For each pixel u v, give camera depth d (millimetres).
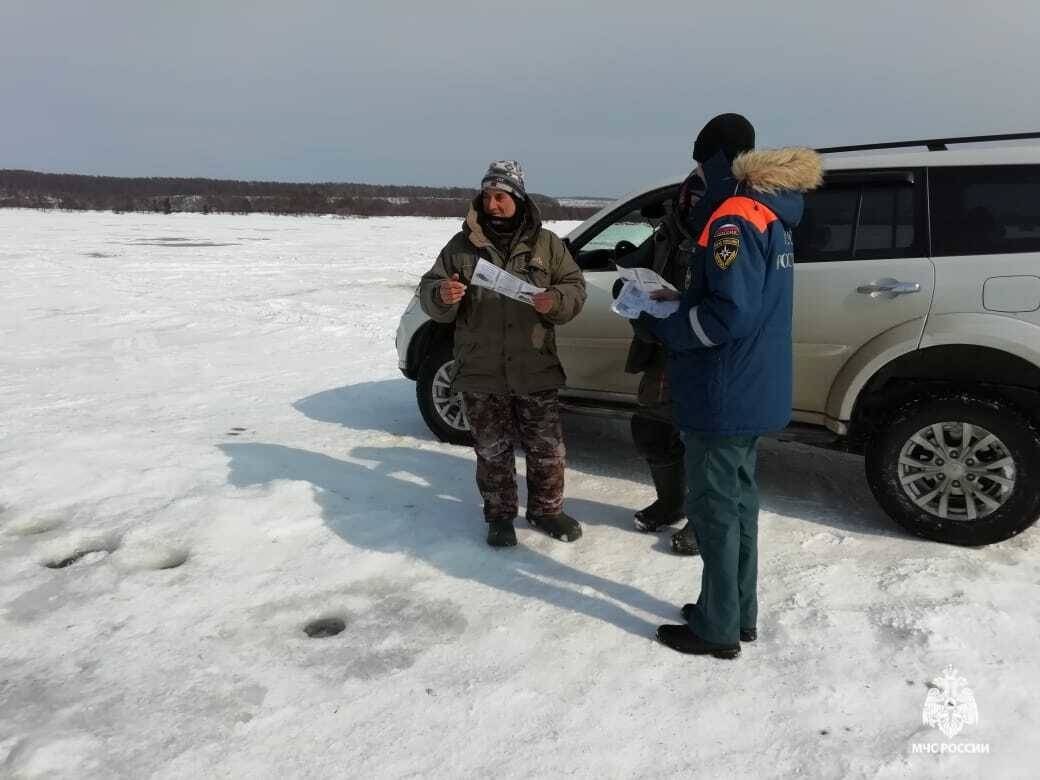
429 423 5145
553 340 3543
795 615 3004
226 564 3447
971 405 3375
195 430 5469
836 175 3740
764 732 2371
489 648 2809
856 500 4156
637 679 2623
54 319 10523
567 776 2205
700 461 2594
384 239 30109
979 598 3074
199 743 2336
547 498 3637
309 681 2633
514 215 3367
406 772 2225
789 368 2541
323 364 7922
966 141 3646
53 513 3990
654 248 3189
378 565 3432
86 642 2869
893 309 3545
